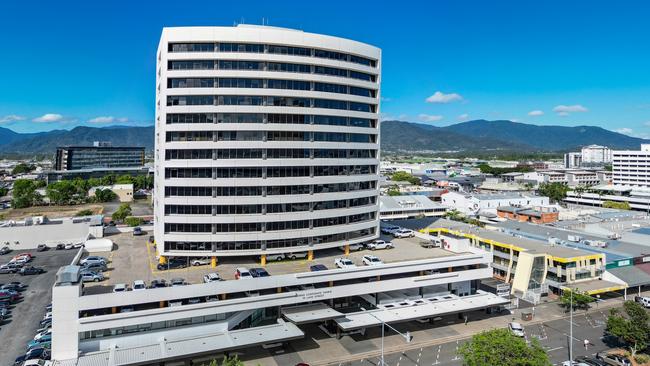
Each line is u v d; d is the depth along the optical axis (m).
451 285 102.69
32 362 67.44
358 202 105.06
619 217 174.12
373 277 91.69
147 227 132.88
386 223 140.38
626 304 78.62
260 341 71.94
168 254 90.31
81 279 74.56
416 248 108.88
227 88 90.06
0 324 85.56
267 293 83.88
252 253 92.00
